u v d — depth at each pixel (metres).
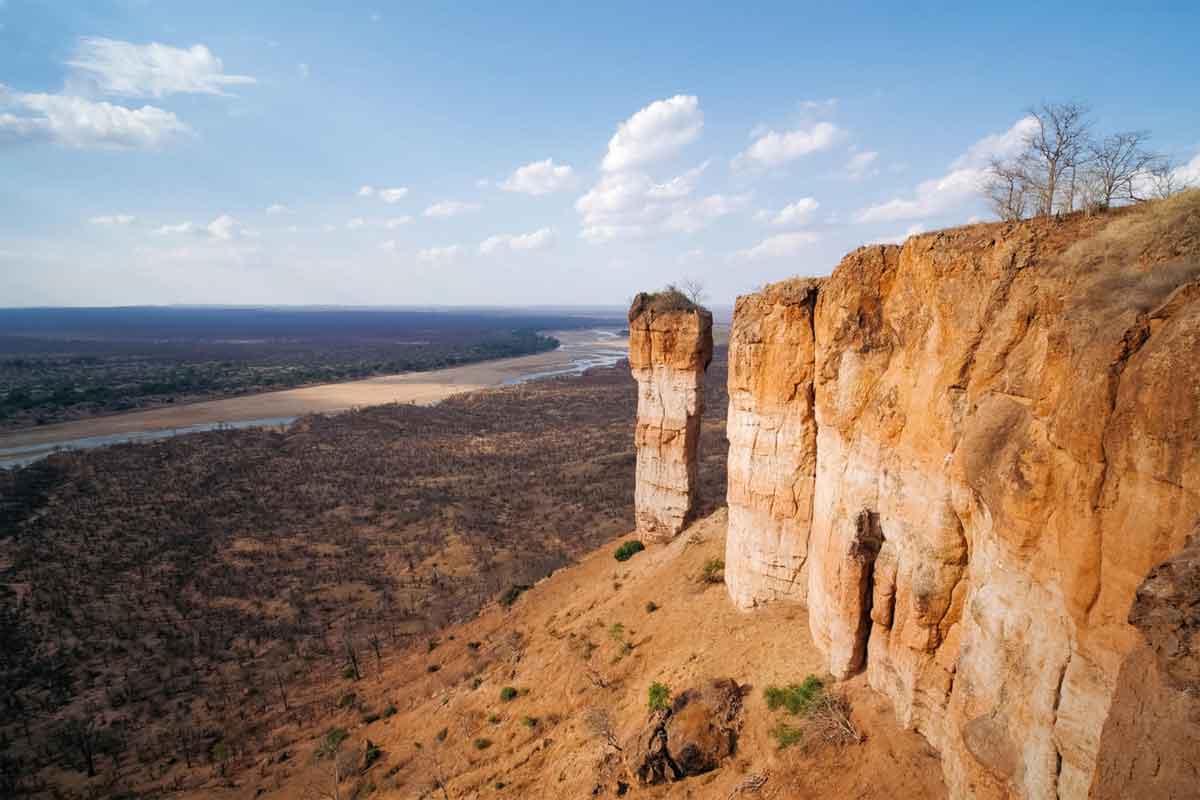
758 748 19.83
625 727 24.56
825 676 20.78
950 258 16.72
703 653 26.39
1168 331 9.17
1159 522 8.84
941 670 16.12
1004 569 12.40
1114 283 11.09
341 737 35.50
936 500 16.36
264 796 31.70
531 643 37.97
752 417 27.58
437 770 28.39
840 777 17.11
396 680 41.94
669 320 40.31
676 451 41.44
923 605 16.36
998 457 12.73
